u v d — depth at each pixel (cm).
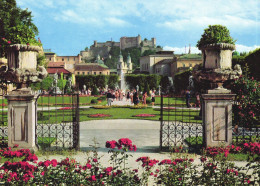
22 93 811
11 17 2264
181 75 5497
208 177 461
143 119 1756
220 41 796
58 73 8400
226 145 808
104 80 7612
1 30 815
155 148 934
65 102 3228
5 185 436
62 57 11956
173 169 479
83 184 456
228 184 452
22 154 504
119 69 12275
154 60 9775
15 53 793
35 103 849
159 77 7481
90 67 10756
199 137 1109
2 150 795
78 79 7681
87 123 1593
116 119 1767
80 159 786
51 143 994
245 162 730
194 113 2053
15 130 816
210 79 800
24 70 786
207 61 809
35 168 459
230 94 800
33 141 827
